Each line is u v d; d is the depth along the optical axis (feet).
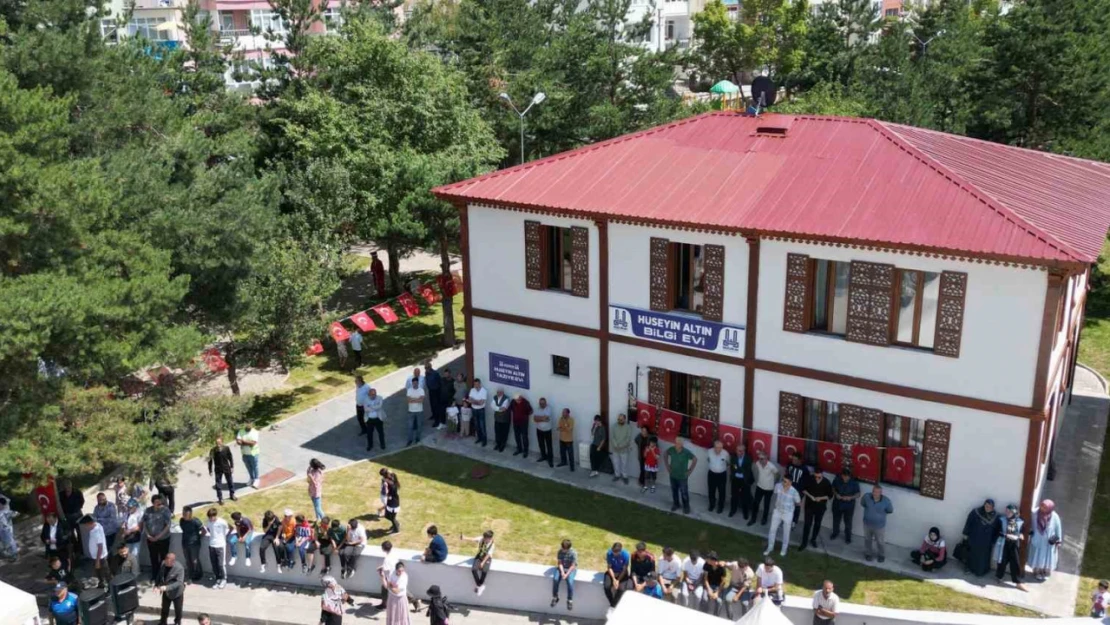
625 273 70.69
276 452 81.61
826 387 63.87
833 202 63.26
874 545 63.46
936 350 59.21
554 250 75.25
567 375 76.84
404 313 118.32
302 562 62.18
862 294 60.95
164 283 63.98
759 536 65.67
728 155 72.13
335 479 76.02
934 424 60.39
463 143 111.14
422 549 64.44
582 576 57.41
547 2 170.71
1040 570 59.31
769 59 234.38
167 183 75.66
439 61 117.91
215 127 112.47
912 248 57.36
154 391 71.72
